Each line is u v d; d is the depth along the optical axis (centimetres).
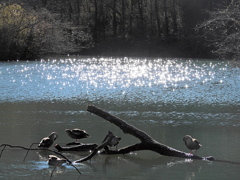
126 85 2764
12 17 5472
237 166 1061
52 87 2634
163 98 2228
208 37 6109
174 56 6700
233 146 1256
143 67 4325
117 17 8219
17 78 3105
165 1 7300
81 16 8094
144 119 1673
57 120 1633
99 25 8000
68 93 2392
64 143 1291
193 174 992
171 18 7556
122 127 1180
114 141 1149
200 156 1154
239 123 1600
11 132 1413
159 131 1463
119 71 3800
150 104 2038
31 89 2536
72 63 4906
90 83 2852
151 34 7531
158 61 5441
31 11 5641
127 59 5909
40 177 965
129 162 1105
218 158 1134
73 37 6981
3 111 1814
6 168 1029
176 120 1653
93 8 8256
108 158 1148
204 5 6500
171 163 1095
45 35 5619
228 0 6128
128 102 2091
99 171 1020
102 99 2188
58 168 1041
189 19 6644
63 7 8012
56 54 6475
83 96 2280
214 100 2162
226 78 3175
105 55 7231
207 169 1034
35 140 1312
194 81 3005
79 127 1512
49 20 5953
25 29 5466
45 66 4338
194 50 6494
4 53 5228
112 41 7444
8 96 2255
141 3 7738
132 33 7725
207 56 6231
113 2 7869
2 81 2909
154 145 1161
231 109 1903
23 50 5412
